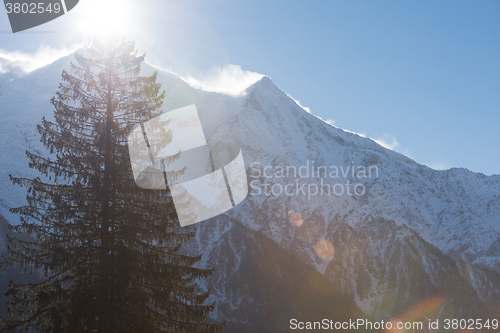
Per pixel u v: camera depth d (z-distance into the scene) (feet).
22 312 64.08
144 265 67.92
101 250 67.36
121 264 66.23
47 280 66.59
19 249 66.59
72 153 70.85
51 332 63.16
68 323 63.00
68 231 67.56
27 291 65.36
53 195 67.77
